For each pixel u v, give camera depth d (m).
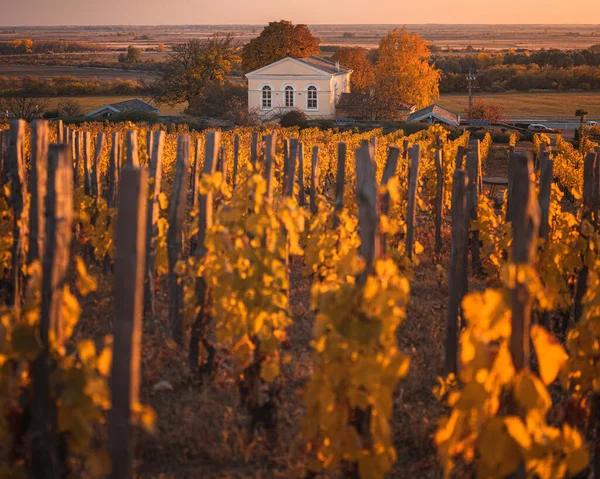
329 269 6.99
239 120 53.34
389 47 68.25
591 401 4.79
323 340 3.90
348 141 25.11
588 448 4.41
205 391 5.45
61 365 3.45
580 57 150.75
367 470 3.72
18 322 3.59
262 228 4.89
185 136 6.75
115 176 9.84
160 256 7.52
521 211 3.40
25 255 6.73
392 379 3.60
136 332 3.11
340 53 79.31
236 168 11.27
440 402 5.42
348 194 9.81
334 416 3.84
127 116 50.47
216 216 5.08
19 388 3.61
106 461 3.08
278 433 4.78
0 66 168.25
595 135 52.50
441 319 7.61
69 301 3.58
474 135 46.88
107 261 8.90
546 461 3.22
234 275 4.88
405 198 11.38
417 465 4.52
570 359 4.70
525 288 3.30
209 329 6.93
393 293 3.65
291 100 59.25
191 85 64.12
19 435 3.50
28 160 17.27
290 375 5.93
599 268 6.30
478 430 3.20
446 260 10.88
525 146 43.69
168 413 5.15
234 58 67.75
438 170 11.19
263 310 4.84
